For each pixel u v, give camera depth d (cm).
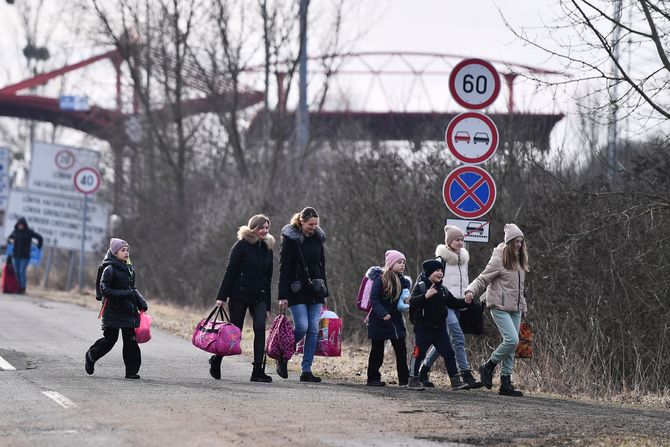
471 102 4412
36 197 10981
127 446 2695
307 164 10419
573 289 4872
